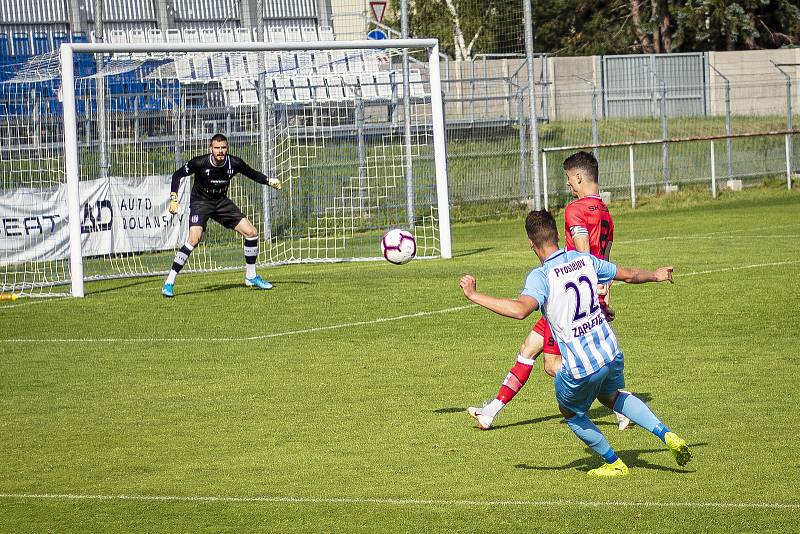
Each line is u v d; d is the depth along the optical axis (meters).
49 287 41.53
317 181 54.69
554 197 66.12
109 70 51.94
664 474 16.30
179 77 56.47
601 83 83.94
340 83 61.81
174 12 82.19
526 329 29.23
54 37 74.88
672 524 14.03
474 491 15.76
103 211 46.22
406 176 50.06
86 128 51.06
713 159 66.88
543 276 15.31
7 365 26.56
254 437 19.33
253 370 25.16
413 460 17.52
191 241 37.06
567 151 69.00
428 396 22.05
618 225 56.41
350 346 27.66
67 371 25.69
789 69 105.50
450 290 36.22
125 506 15.60
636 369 23.77
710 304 31.47
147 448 18.81
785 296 32.16
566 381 15.46
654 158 74.69
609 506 14.83
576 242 18.86
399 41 43.31
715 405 20.44
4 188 46.00
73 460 18.20
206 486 16.47
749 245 45.12
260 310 33.69
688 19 131.38
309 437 19.19
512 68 92.69
